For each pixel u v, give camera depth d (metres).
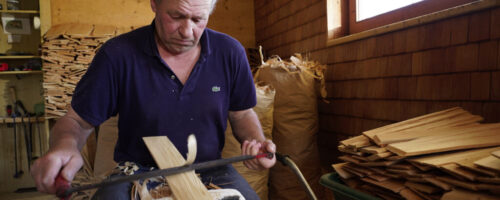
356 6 2.62
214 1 1.26
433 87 1.83
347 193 1.37
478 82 1.60
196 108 1.30
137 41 1.27
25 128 4.04
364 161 1.39
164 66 1.26
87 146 2.84
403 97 2.04
